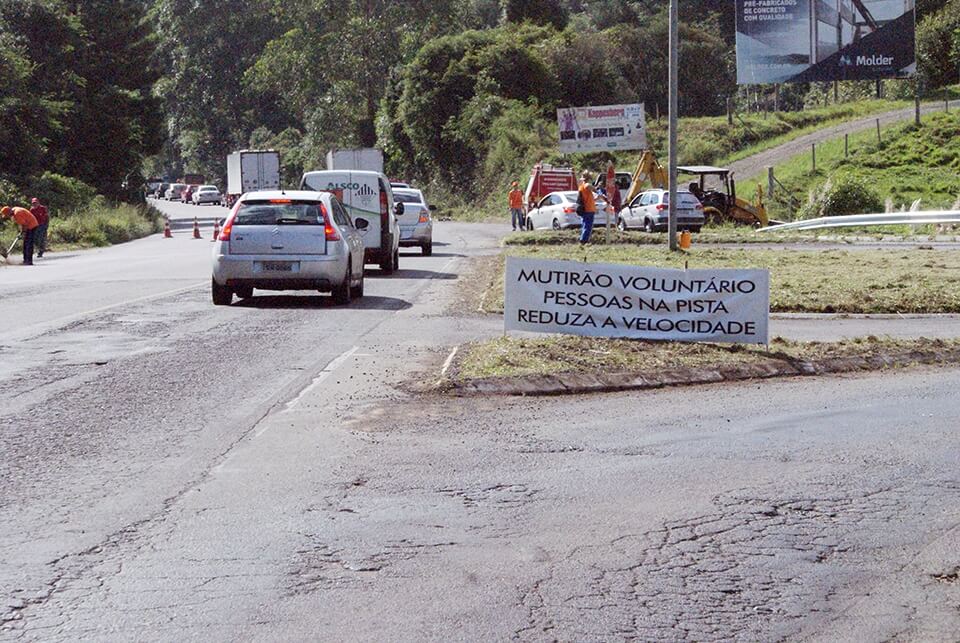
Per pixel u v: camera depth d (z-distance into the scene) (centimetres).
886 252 4512
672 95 4428
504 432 1440
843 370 1942
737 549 988
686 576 916
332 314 2661
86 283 3553
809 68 9519
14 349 2067
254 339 2214
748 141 11288
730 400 1673
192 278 3753
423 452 1327
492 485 1189
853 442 1402
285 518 1062
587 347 1983
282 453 1310
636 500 1139
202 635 784
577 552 973
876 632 805
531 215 7494
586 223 5025
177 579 895
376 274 3962
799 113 11831
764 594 879
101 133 11006
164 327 2398
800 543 1008
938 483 1214
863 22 9431
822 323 2530
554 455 1322
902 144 9456
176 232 9400
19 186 8719
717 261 4003
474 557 957
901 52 9394
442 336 2264
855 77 9475
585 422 1508
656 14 15825
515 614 827
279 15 17038
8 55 9325
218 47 19538
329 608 835
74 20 10775
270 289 2841
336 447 1344
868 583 907
